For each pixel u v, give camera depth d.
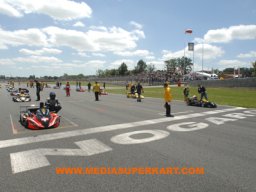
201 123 10.24
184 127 9.37
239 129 8.99
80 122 10.46
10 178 4.60
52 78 139.38
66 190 4.09
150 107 16.50
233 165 5.26
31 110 10.39
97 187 4.21
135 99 24.06
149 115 12.60
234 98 23.55
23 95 22.12
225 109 15.35
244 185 4.29
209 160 5.57
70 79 123.38
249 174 4.77
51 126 9.16
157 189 4.13
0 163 5.39
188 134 8.16
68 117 11.90
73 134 8.16
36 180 4.50
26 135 8.03
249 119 11.30
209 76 61.47
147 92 34.97
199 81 45.53
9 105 18.33
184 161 5.50
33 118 9.38
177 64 122.81
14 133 8.34
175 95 28.39
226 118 11.61
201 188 4.17
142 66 127.69
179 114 13.01
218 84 41.09
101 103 19.61
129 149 6.41
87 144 6.91
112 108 15.88
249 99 22.41
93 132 8.46
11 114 13.27
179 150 6.32
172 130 8.80
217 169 5.04
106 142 7.12
